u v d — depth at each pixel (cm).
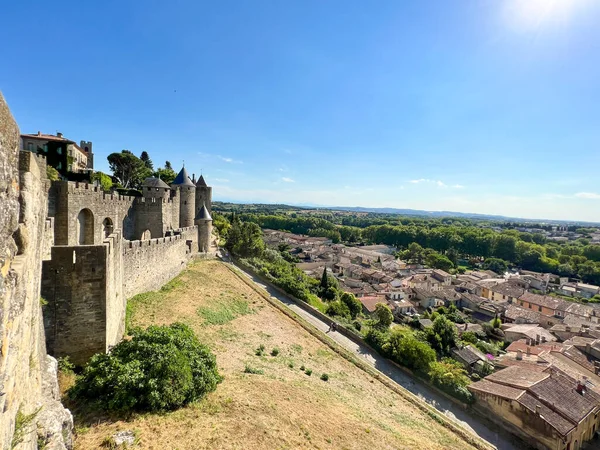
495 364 3941
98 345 1370
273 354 2598
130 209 3844
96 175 5438
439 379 3153
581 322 5922
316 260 10538
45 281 1278
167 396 1251
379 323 4809
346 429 1688
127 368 1234
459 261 14438
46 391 941
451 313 6644
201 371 1448
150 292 2981
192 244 4747
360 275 9162
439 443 2098
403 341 3509
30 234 710
